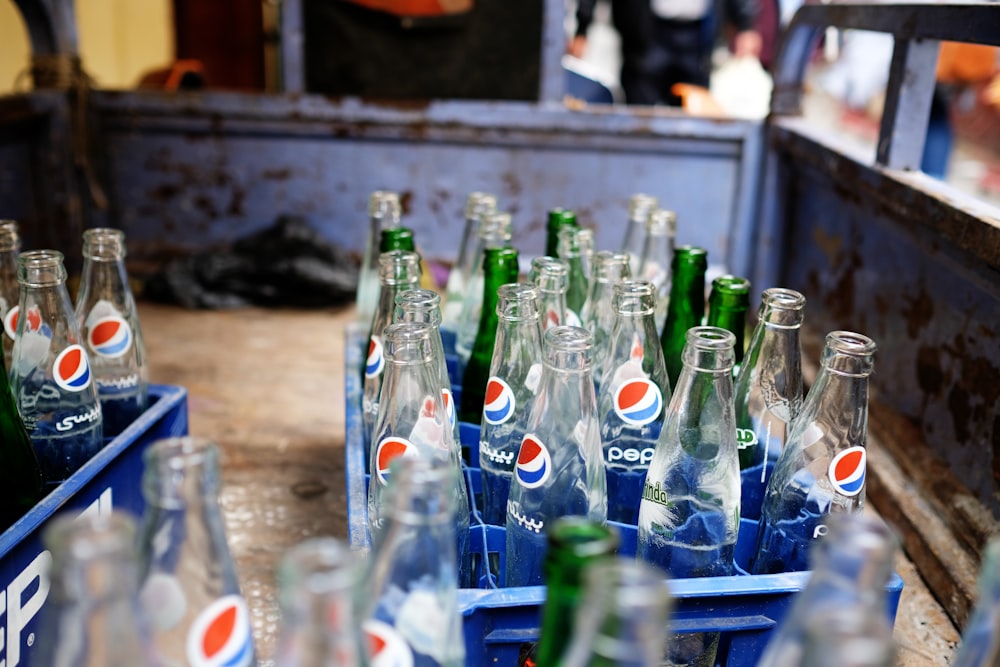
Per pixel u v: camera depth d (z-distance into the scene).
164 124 2.39
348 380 1.26
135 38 4.15
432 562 0.53
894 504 1.29
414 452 0.80
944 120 3.40
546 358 0.78
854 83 4.83
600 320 1.10
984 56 3.74
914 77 1.45
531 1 2.45
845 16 1.74
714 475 0.81
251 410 1.67
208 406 1.68
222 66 4.52
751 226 2.39
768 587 0.74
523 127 2.41
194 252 2.50
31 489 1.00
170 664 0.53
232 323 2.20
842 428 0.83
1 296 1.11
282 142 2.44
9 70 3.21
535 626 0.71
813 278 2.01
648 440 0.97
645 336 0.97
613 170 2.45
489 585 0.79
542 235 2.52
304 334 2.14
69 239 2.35
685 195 2.45
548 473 0.79
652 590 0.38
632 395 0.96
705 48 3.88
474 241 1.47
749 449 1.00
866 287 1.67
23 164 2.23
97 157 2.40
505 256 1.16
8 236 1.11
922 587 1.16
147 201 2.46
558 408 0.78
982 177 4.95
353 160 2.46
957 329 1.28
